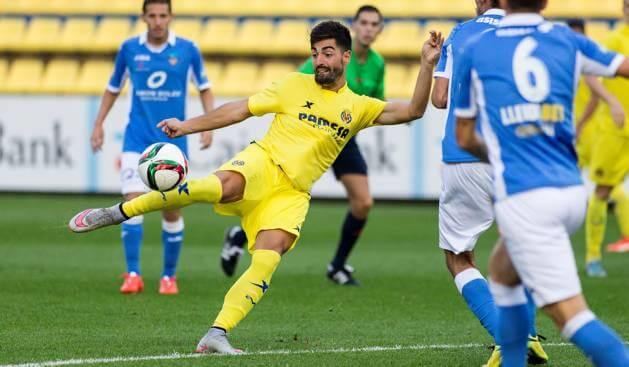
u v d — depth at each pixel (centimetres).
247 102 2244
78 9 7188
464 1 6869
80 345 2266
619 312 2881
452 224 2150
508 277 1767
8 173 6047
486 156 1734
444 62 2184
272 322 2670
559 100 1650
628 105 3734
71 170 5994
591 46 1688
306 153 2236
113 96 3309
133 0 7206
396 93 6397
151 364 2036
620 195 4403
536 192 1617
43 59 6988
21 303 2898
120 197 6000
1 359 2094
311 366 2052
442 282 3453
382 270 3744
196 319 2677
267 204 2234
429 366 2073
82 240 4525
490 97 1661
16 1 7256
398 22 6750
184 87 3250
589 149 4422
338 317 2764
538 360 2109
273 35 6862
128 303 2936
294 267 3812
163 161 2091
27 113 6022
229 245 3406
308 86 2255
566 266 1611
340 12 6931
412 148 5747
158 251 4216
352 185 3344
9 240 4475
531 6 1684
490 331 2055
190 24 6981
